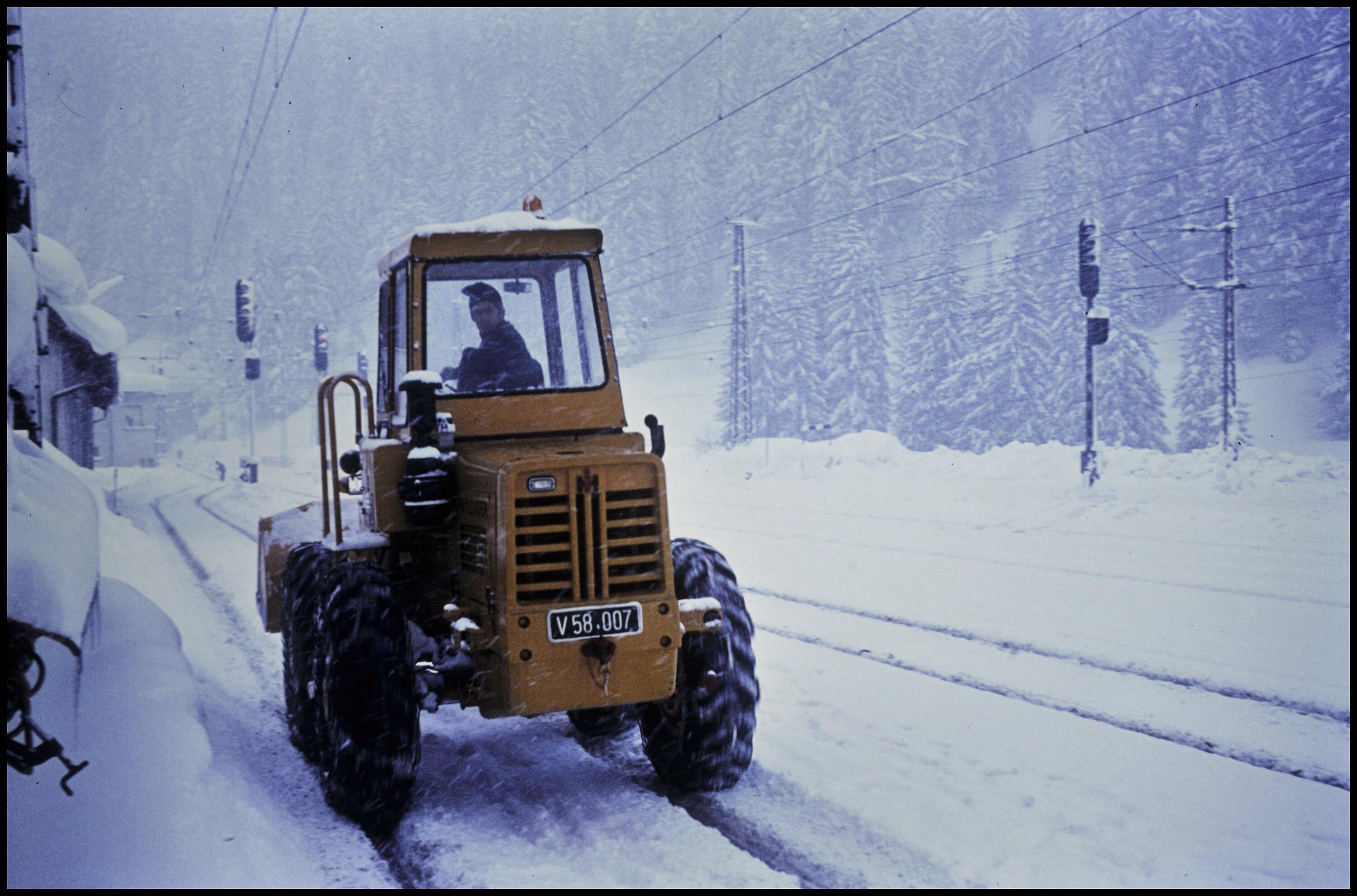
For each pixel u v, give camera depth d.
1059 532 14.40
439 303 4.95
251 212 93.06
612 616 4.25
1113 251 62.25
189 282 95.44
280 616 6.43
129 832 3.62
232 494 30.67
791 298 63.06
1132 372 49.88
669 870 3.81
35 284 4.93
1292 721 5.71
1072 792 4.66
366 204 82.50
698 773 4.58
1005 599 9.60
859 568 12.06
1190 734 5.52
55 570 3.75
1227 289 26.44
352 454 5.64
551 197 70.44
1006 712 6.00
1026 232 71.94
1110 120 76.38
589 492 4.26
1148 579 10.33
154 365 88.12
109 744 4.42
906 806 4.48
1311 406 52.31
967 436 51.12
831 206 82.44
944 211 82.31
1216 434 47.88
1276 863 3.89
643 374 75.56
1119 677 6.71
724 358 62.25
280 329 81.31
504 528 4.18
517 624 4.16
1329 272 59.00
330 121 90.69
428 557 5.07
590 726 5.68
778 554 13.82
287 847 3.96
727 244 87.75
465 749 5.51
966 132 95.38
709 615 4.40
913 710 6.06
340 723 4.27
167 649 5.95
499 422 4.88
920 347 55.75
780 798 4.62
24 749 3.47
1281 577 10.19
